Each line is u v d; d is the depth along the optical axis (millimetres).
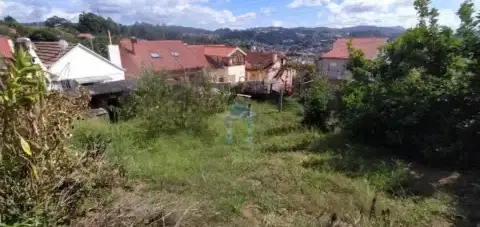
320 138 6504
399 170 4340
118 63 22125
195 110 6988
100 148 4207
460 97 4863
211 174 4355
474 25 5344
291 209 3479
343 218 3285
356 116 6262
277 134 7148
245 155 5379
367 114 5992
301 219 3248
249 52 32875
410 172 4461
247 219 3246
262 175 4379
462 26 5449
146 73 7516
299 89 12336
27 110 2406
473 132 4586
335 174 4480
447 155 4707
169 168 4426
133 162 4430
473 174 4352
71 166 2918
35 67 2404
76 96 3699
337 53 28906
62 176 2760
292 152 5703
